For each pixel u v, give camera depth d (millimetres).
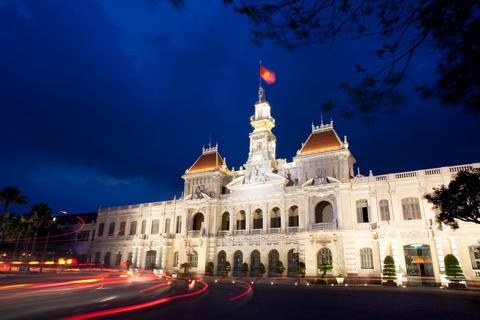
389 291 38531
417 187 56188
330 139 68188
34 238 90875
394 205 56750
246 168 74625
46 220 91625
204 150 86375
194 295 30922
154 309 21094
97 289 34594
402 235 53969
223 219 76875
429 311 22031
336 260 57625
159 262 78625
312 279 56000
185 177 82562
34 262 88562
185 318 18141
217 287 44906
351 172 67375
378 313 21094
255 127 81188
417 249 53406
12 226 91688
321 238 59781
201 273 70812
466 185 31109
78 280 49750
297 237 63219
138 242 83875
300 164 68312
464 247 50219
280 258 63938
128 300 24891
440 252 50406
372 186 59531
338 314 20562
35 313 18203
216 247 72250
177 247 77625
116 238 89000
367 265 56094
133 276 66500
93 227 96250
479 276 48281
